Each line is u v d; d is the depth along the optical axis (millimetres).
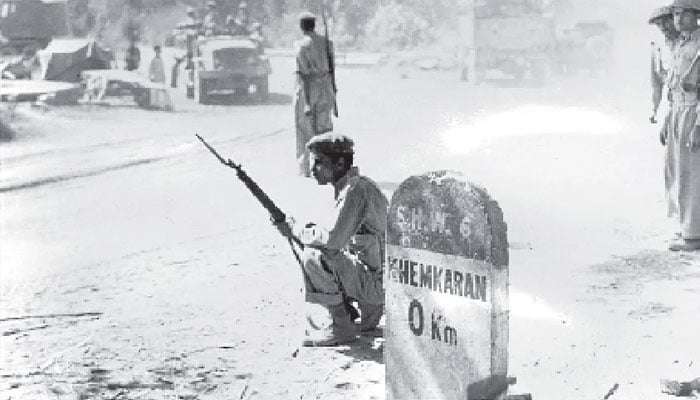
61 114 25875
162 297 7941
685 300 7121
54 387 5699
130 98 30672
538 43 34406
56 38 34156
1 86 28688
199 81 30391
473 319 4176
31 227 11523
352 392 5484
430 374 4406
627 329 6410
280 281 8383
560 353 5930
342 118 24531
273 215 6309
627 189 12617
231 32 32969
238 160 17281
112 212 12445
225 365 6070
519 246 9250
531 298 7320
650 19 9070
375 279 6430
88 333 6906
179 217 11859
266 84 31312
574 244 9320
